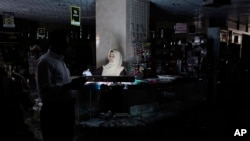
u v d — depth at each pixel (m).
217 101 8.30
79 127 4.27
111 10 5.72
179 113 5.88
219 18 10.43
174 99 5.64
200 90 7.09
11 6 7.88
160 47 8.73
